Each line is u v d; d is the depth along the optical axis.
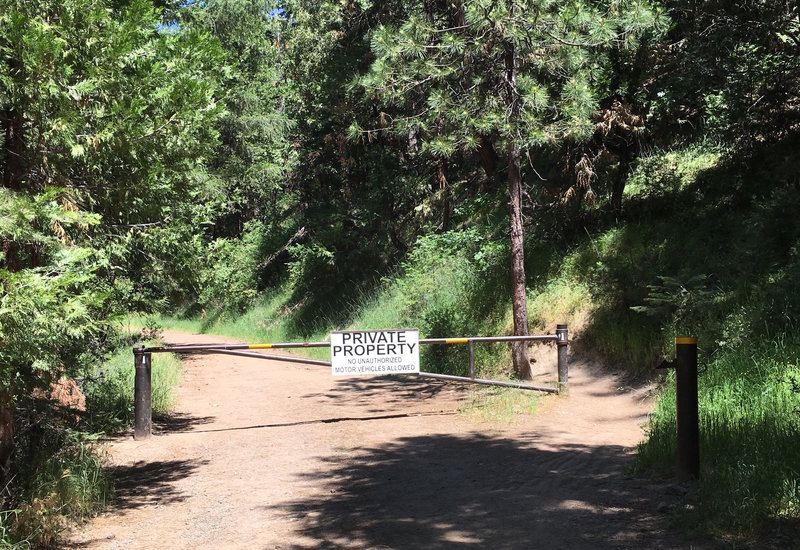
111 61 5.82
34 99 5.34
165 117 6.14
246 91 30.34
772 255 11.12
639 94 14.38
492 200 21.28
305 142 28.36
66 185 5.99
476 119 12.52
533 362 13.61
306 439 9.52
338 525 5.82
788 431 6.50
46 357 5.08
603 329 12.88
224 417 11.55
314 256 27.36
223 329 32.09
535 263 15.85
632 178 16.56
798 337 8.95
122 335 10.01
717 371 9.25
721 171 14.28
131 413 10.70
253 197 39.25
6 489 5.88
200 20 18.91
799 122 13.19
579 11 12.12
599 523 5.48
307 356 21.12
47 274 5.01
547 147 15.89
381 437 9.45
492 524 5.62
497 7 11.73
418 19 12.99
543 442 8.65
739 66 12.77
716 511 5.28
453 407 11.52
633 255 13.68
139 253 8.41
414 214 24.09
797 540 4.60
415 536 5.43
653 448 7.19
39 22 5.49
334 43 23.22
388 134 22.80
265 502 6.66
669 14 13.74
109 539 5.79
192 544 5.60
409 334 10.98
